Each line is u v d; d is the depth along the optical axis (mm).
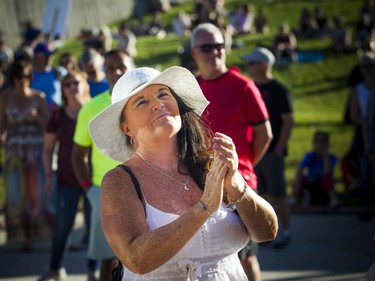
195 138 4383
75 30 42188
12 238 10586
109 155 4539
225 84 6863
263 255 10086
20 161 10367
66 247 9039
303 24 37469
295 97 27875
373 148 11203
